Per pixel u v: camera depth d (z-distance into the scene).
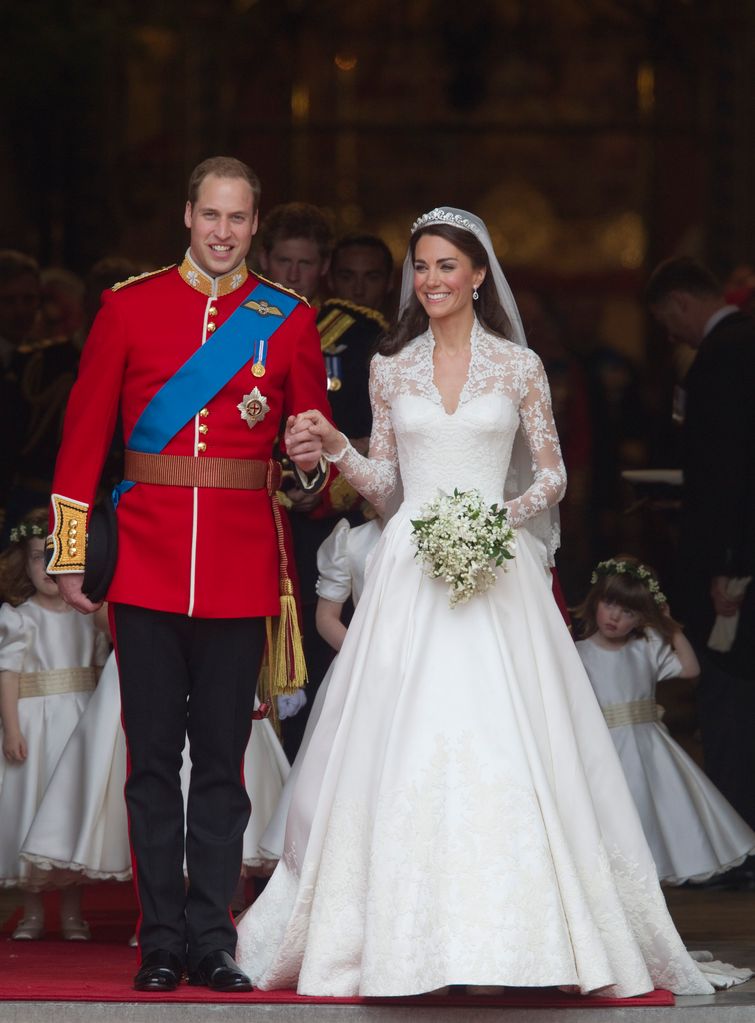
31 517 25.00
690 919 25.53
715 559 29.25
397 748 18.11
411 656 18.56
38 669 24.55
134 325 19.08
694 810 26.48
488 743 17.98
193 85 74.88
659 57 93.00
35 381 32.03
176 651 19.02
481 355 19.80
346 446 19.45
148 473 19.02
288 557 19.98
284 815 21.91
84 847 22.12
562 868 17.75
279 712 23.94
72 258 66.75
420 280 19.67
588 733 19.09
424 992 17.36
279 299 19.58
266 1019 17.70
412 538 18.88
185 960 19.02
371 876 17.78
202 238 19.16
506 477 20.27
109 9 62.34
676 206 93.38
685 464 29.73
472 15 93.38
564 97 96.56
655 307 30.55
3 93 57.25
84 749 22.56
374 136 95.81
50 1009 17.84
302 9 91.94
